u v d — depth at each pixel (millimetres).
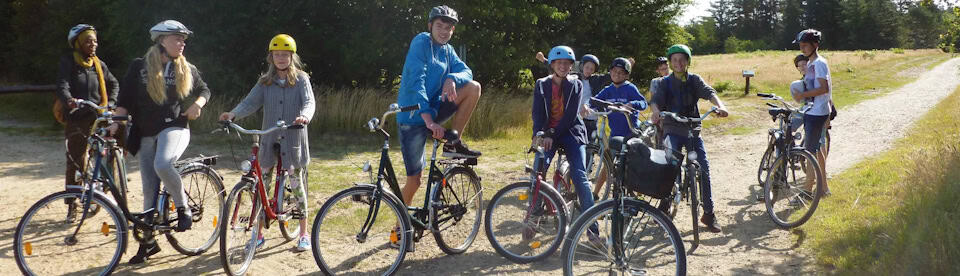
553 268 4426
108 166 4297
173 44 4359
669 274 4102
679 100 5074
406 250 4230
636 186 3770
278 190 4500
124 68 14148
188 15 12117
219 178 4891
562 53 4672
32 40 17188
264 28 12594
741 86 24062
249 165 4164
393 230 4254
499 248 4574
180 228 4348
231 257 4164
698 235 4738
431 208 4473
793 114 5566
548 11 14906
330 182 7410
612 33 18625
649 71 20203
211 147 9977
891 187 5930
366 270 4320
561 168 5082
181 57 4453
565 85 4738
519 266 4477
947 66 39438
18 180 7359
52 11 15570
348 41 13734
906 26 108625
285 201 4664
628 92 6105
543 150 4543
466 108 4586
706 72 31359
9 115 13555
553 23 16547
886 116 14117
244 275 4254
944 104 15258
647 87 20344
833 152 9383
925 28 108875
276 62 4414
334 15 13805
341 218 4844
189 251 4637
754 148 10266
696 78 5070
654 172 3713
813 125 5988
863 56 47312
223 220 4012
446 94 4133
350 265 4395
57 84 5367
